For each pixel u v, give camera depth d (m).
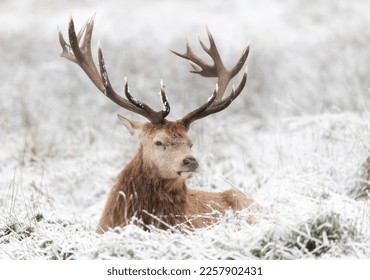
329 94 25.55
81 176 18.02
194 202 13.30
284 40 35.62
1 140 20.83
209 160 18.69
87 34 13.54
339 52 30.69
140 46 32.06
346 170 16.16
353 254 10.09
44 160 19.39
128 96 12.61
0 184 17.12
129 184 12.59
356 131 17.14
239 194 14.27
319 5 42.44
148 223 12.40
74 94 25.61
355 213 11.91
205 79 27.23
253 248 10.01
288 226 10.24
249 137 22.23
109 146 20.67
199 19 41.94
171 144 12.39
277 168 17.41
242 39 35.94
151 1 47.97
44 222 13.12
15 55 31.56
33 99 24.94
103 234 11.56
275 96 27.08
